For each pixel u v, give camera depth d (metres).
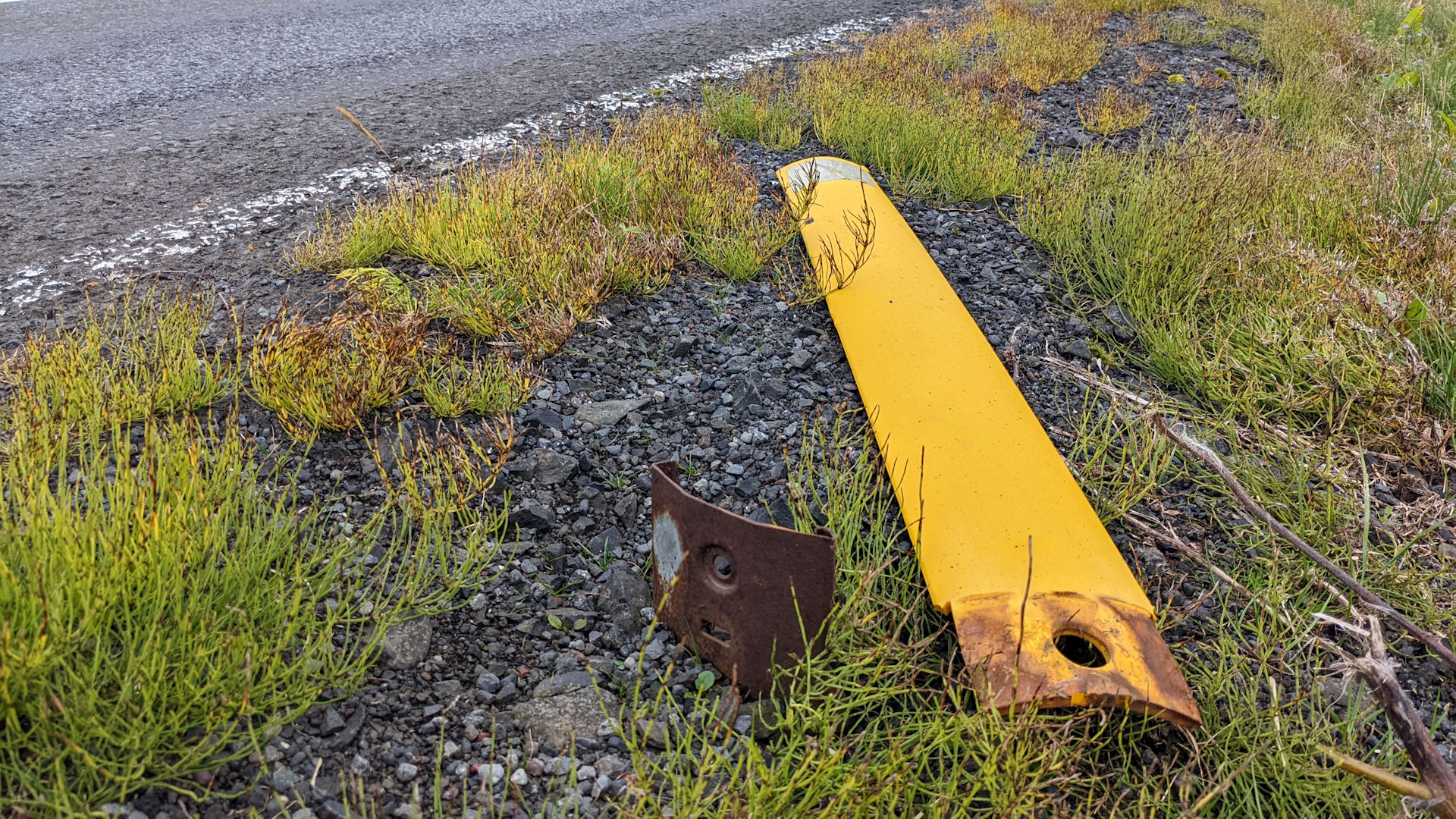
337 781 1.97
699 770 1.96
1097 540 2.66
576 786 2.02
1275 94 7.34
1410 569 2.71
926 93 6.92
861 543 2.71
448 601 2.49
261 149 5.69
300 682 2.09
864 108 6.14
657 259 4.18
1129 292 4.22
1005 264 4.64
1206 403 3.62
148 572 2.12
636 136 5.46
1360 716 2.25
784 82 7.36
